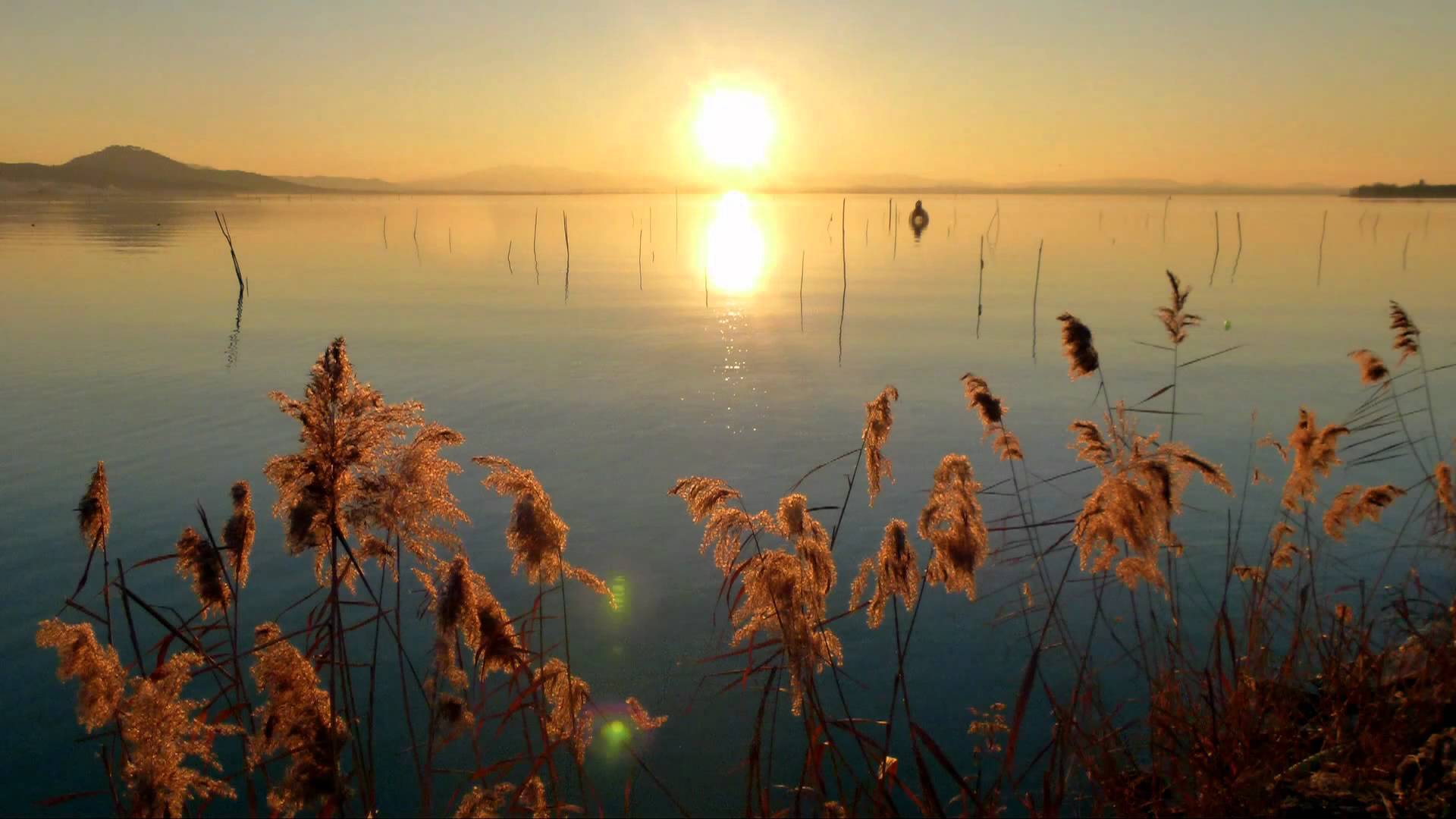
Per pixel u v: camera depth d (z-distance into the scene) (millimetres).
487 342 24578
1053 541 9828
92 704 3959
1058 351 23344
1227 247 59750
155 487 12195
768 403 17516
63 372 19969
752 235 89062
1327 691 5234
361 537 4508
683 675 7469
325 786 4086
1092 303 32938
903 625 8148
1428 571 8227
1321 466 6008
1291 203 183625
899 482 12516
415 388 18766
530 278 43188
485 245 68000
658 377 19984
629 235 87000
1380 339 24109
